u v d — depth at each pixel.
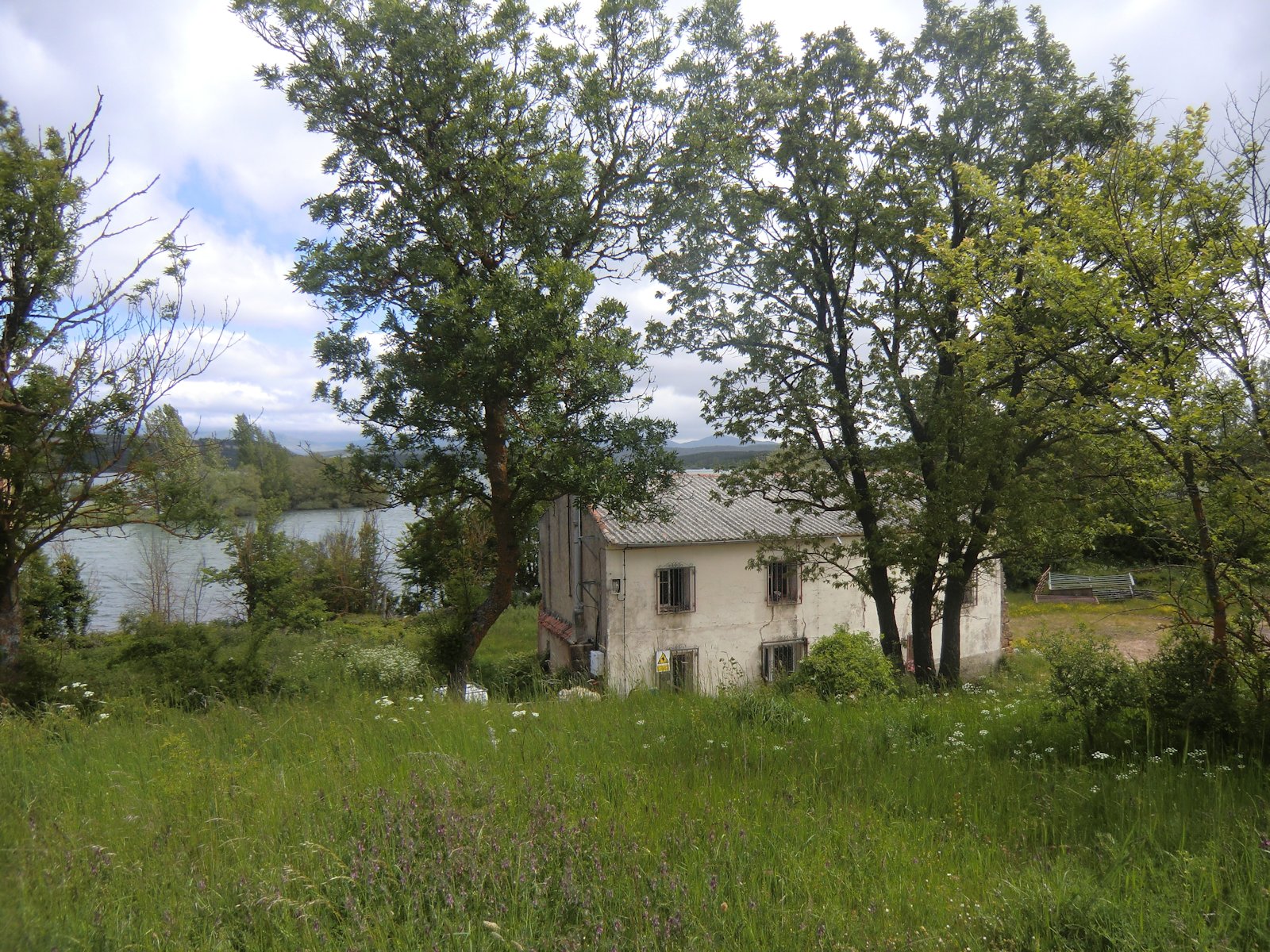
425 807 4.41
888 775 6.01
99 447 12.50
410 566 32.56
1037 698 9.84
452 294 13.89
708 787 5.35
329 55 14.91
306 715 8.20
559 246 16.27
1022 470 15.33
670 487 17.28
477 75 14.93
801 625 26.27
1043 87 15.95
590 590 25.70
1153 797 5.36
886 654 18.88
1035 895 3.69
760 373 18.27
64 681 11.41
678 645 24.73
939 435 15.47
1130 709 7.40
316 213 15.66
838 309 18.20
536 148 15.83
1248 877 3.89
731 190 17.62
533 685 14.07
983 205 16.31
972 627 28.92
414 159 15.70
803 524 26.42
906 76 17.00
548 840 4.00
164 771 5.59
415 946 3.06
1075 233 8.40
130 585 37.41
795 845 4.34
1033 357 10.63
